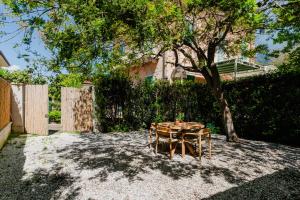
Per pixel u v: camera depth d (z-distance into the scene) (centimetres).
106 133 1221
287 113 968
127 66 962
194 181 565
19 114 1130
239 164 687
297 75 941
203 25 927
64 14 532
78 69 683
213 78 977
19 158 731
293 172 627
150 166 665
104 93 1260
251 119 1105
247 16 520
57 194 496
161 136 780
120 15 512
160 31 561
